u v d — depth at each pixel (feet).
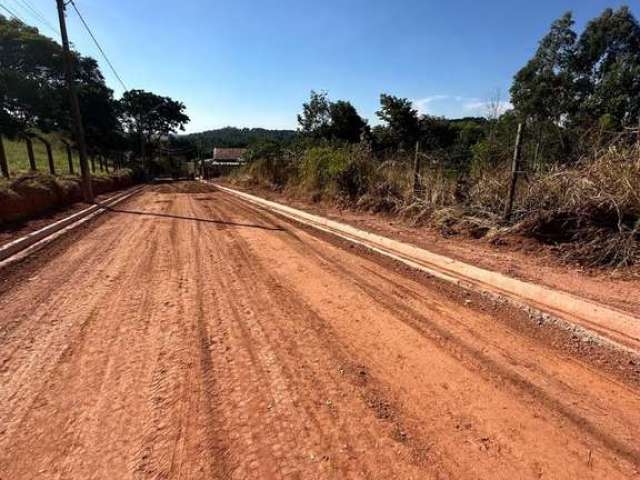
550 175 20.77
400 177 34.17
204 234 27.07
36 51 111.65
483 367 10.22
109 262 19.51
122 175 85.61
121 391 8.87
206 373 9.68
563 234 19.53
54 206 37.32
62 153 90.89
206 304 14.14
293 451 7.21
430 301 14.76
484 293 15.48
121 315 13.06
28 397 8.61
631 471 6.88
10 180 32.37
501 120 28.50
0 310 13.35
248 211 40.29
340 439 7.54
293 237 26.27
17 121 105.91
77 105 44.34
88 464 6.79
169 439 7.43
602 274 16.31
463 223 24.54
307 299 14.80
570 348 11.23
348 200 38.24
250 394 8.89
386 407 8.54
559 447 7.44
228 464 6.86
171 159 209.15
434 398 8.89
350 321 12.91
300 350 10.94
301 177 51.80
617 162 18.90
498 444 7.48
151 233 27.27
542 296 14.25
